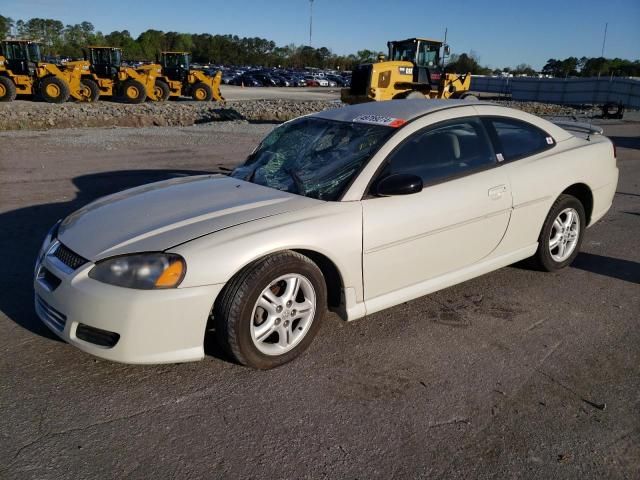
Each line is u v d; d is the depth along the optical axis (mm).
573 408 2828
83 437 2557
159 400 2848
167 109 19625
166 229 3021
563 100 39375
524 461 2449
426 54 20594
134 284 2775
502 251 4125
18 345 3336
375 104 4234
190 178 4133
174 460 2424
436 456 2477
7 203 6656
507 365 3236
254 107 21578
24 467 2355
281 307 3086
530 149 4312
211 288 2834
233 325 2908
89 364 3156
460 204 3699
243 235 2951
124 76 26422
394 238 3416
